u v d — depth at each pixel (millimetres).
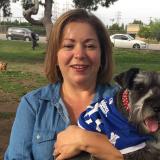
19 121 719
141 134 664
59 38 731
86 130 700
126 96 690
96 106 716
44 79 3332
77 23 724
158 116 651
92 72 735
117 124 680
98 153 680
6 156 726
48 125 710
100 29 743
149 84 681
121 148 674
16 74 3602
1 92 2705
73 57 724
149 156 664
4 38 9656
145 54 6629
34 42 6797
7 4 6809
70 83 742
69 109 740
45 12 5566
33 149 706
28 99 729
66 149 690
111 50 768
